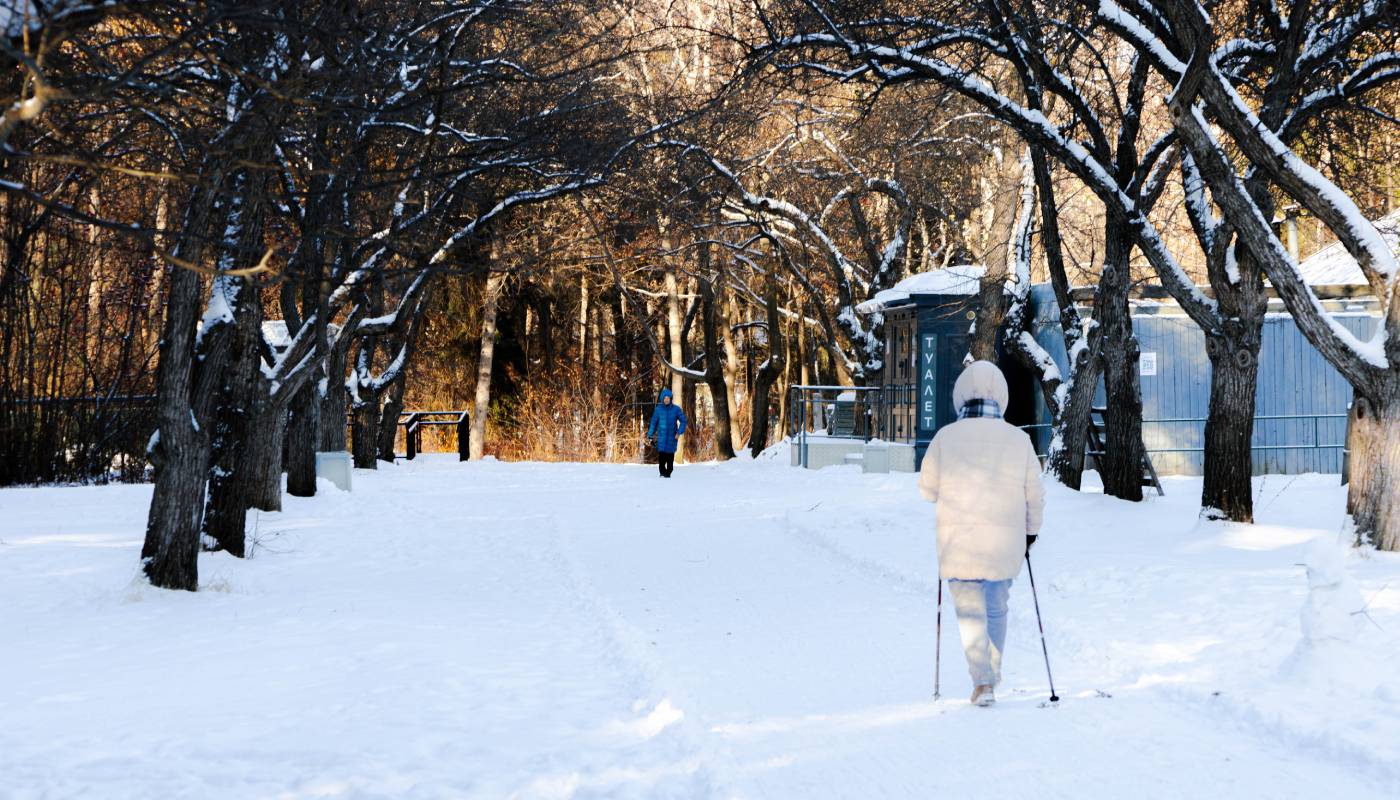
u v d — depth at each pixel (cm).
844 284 4088
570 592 1587
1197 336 3281
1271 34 1877
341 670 1060
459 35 1767
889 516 2217
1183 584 1335
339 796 700
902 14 2041
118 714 898
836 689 984
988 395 962
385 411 4734
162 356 1551
